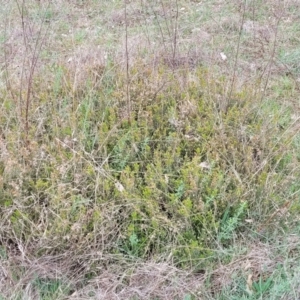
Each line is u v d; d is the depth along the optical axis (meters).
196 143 3.11
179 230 2.57
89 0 6.04
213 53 4.40
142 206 2.66
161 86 3.55
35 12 5.20
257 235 2.64
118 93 3.51
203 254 2.52
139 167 3.00
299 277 2.35
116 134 3.14
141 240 2.54
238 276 2.42
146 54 4.31
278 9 5.25
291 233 2.65
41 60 4.23
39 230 2.50
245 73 4.23
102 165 2.87
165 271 2.40
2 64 4.03
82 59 4.09
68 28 5.23
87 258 2.46
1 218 2.60
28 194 2.74
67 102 3.54
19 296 2.30
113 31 5.21
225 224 2.64
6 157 2.84
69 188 2.68
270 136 3.21
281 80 4.19
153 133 3.27
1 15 5.09
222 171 2.86
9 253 2.48
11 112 3.31
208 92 3.60
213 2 5.95
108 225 2.53
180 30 5.18
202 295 2.33
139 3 5.84
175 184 2.79
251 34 5.07
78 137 3.09
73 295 2.31
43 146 2.96
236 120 3.27
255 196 2.75
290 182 2.91
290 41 4.92
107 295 2.29
